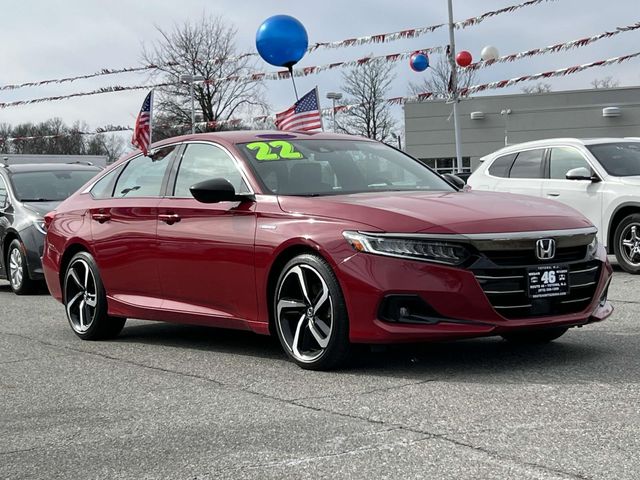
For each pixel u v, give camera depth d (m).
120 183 6.92
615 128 40.09
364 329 4.88
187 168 6.31
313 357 5.18
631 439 3.56
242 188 5.76
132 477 3.42
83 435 4.04
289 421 4.09
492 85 18.17
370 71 43.31
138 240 6.39
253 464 3.48
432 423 3.92
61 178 12.04
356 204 5.17
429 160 42.81
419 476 3.23
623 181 10.24
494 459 3.38
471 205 5.20
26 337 7.10
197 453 3.67
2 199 11.57
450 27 17.11
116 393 4.88
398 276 4.79
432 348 5.75
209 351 6.09
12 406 4.68
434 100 42.41
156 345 6.47
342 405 4.34
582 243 5.12
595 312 5.22
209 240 5.79
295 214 5.33
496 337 6.10
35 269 10.74
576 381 4.63
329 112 21.06
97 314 6.78
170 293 6.20
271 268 5.39
